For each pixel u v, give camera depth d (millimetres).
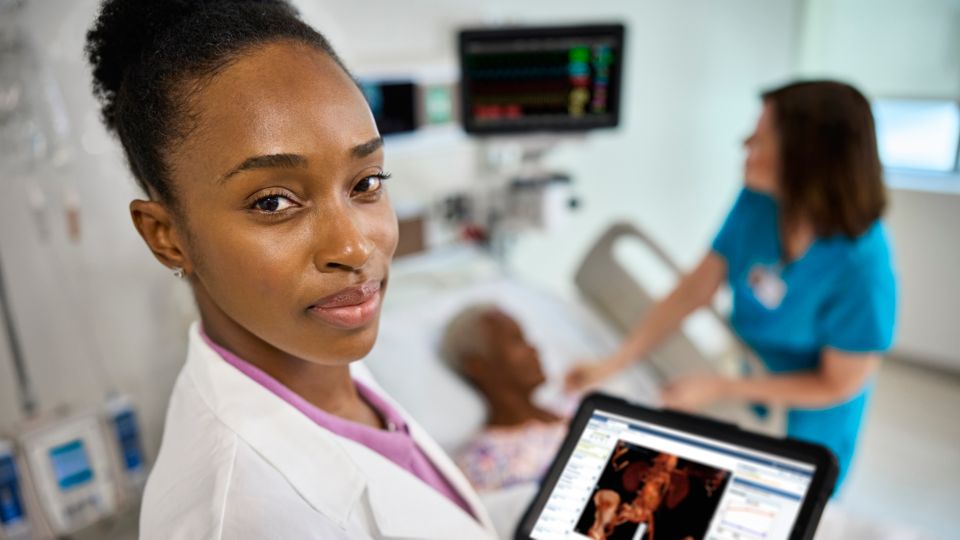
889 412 2551
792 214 1371
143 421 1708
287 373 498
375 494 502
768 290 1482
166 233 439
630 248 2707
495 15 2045
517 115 1866
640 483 625
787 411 1492
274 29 407
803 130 1295
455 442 1598
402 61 1897
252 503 399
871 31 2748
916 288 2746
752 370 1579
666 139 2629
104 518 1604
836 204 1309
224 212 391
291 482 455
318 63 405
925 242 2684
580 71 1822
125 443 1575
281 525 396
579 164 2420
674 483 621
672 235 2828
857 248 1340
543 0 2135
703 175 2824
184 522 395
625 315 2010
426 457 636
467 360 1689
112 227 1564
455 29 1979
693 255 2949
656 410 665
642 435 656
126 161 463
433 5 1920
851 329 1353
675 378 1813
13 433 1437
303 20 452
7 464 1400
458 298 1915
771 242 1491
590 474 641
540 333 1858
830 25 2859
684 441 643
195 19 411
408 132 1894
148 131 408
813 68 2953
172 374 1724
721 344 2879
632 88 2453
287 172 383
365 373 654
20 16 1353
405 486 528
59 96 1431
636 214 2660
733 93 2775
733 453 625
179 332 1702
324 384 530
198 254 416
